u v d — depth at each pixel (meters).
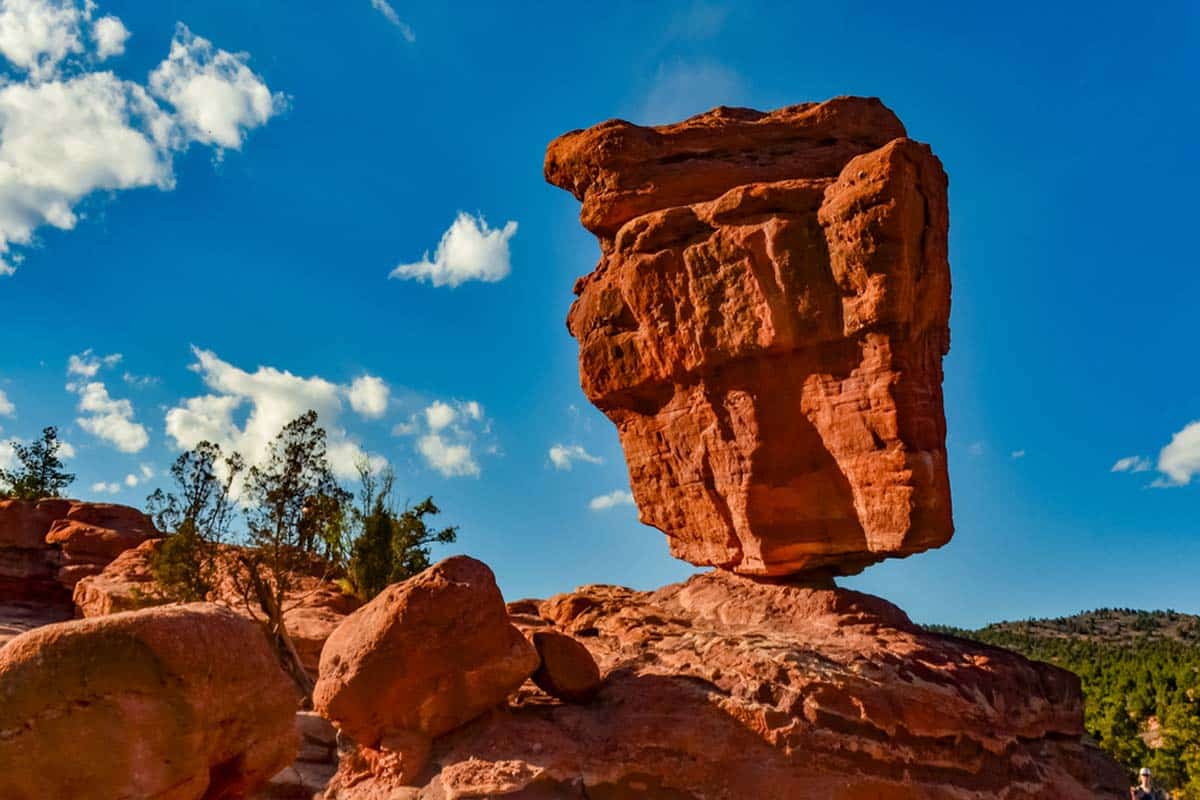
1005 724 19.78
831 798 16.59
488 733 17.48
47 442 77.12
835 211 20.67
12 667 8.35
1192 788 67.50
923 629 22.80
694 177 24.55
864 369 20.73
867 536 20.83
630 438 25.75
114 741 8.52
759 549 22.56
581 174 25.88
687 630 22.17
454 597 17.56
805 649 19.20
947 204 21.81
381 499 41.56
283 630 33.75
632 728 17.72
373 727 17.31
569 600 26.20
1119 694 97.31
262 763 9.85
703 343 22.80
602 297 25.16
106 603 37.78
